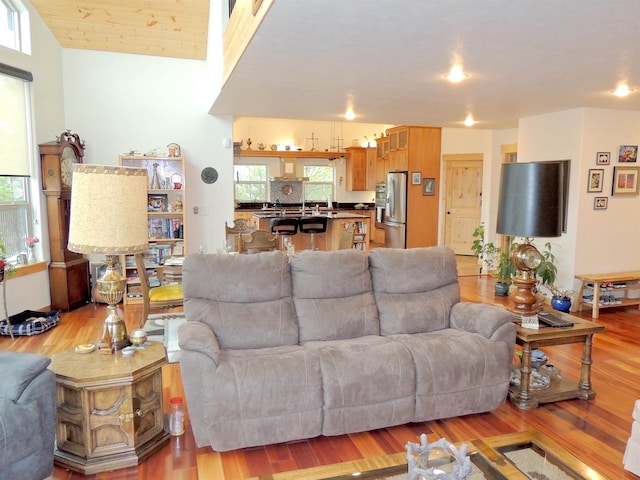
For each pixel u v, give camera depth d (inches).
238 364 96.8
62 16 199.2
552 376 131.1
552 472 76.1
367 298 125.6
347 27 101.0
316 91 171.0
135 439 93.0
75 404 90.6
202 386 94.1
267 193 432.8
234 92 174.2
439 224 362.3
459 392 109.3
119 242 92.6
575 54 120.5
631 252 222.1
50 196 196.9
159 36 214.7
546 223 118.3
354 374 100.4
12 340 165.6
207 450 98.0
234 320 111.3
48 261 202.7
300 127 436.1
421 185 325.4
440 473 59.1
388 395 103.0
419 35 105.7
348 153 436.8
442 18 94.7
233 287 114.6
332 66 134.6
